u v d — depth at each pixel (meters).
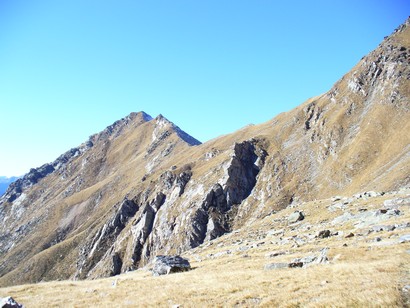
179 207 198.38
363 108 182.62
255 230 74.25
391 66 180.38
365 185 124.38
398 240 28.39
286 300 18.69
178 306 21.56
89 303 27.05
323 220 57.66
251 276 27.19
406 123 144.25
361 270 20.89
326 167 169.12
